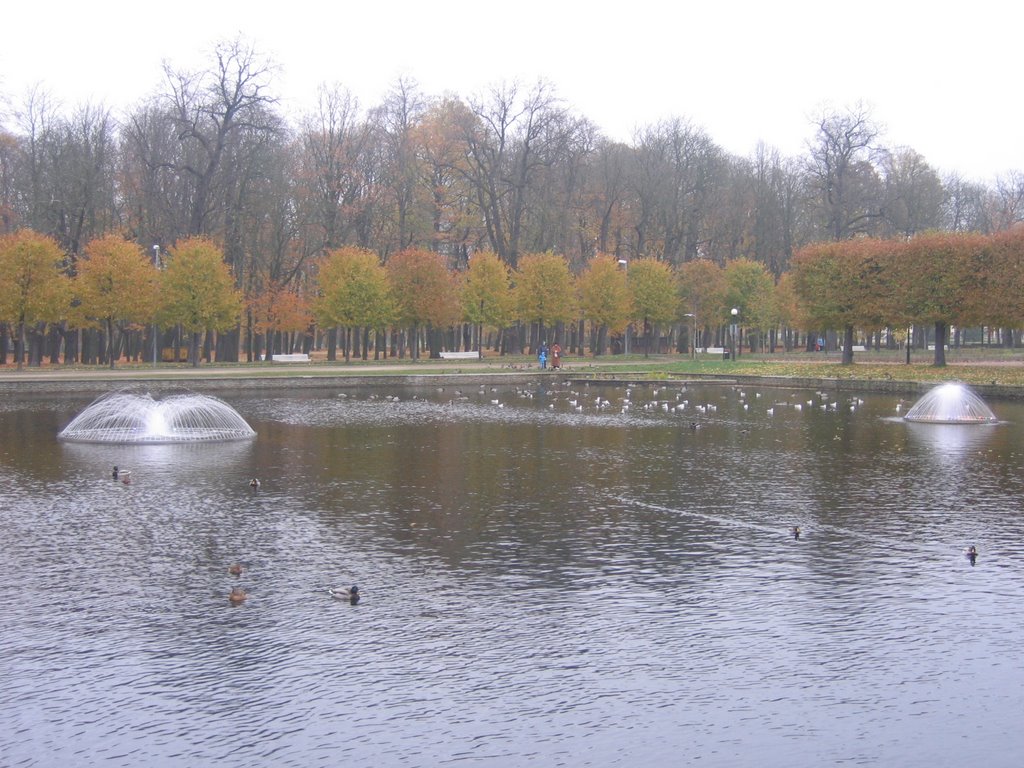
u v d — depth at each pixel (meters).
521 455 26.84
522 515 18.58
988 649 11.59
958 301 56.44
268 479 22.56
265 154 67.56
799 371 59.12
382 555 15.53
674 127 87.56
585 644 11.70
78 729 9.67
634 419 37.41
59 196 64.50
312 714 9.98
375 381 55.34
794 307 82.62
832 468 24.48
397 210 78.50
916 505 19.58
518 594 13.53
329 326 71.69
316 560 15.24
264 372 58.84
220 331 67.31
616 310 78.56
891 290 59.50
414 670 10.96
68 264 63.97
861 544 16.30
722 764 9.07
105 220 71.38
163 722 9.81
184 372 57.91
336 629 12.17
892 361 68.00
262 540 16.50
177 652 11.45
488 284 74.75
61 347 82.38
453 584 13.98
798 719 9.90
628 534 17.00
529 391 52.66
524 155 77.50
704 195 86.31
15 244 56.97
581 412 40.47
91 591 13.63
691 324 81.44
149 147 68.06
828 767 9.03
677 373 61.53
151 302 61.97
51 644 11.68
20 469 23.84
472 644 11.69
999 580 14.20
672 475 23.34
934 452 27.41
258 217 69.12
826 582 14.12
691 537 16.80
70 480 22.28
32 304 57.12
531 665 11.10
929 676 10.87
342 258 68.88
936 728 9.73
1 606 12.99
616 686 10.59
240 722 9.81
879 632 12.12
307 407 42.38
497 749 9.32
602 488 21.53
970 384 47.25
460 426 34.50
